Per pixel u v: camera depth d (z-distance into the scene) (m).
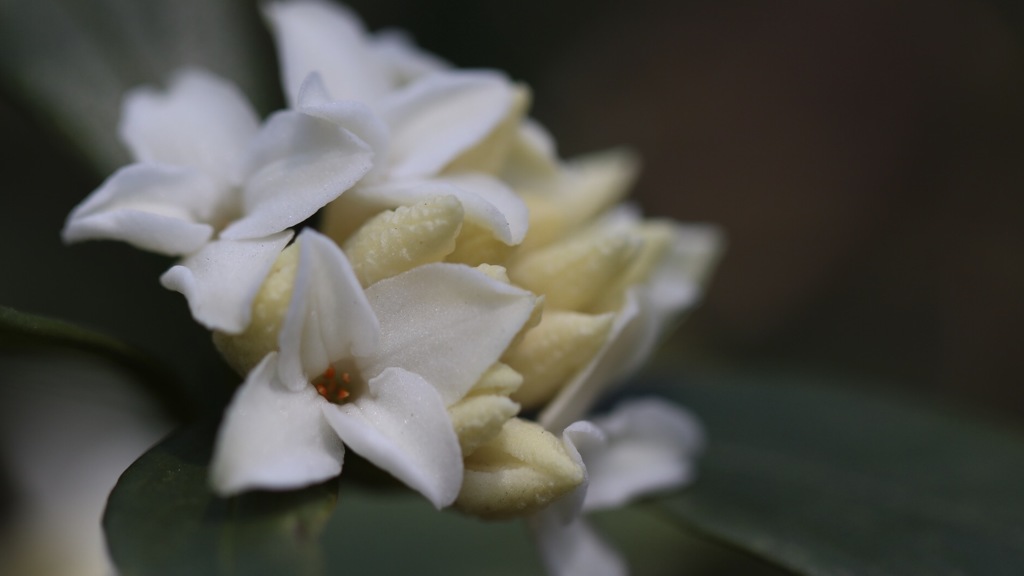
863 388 0.15
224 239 0.11
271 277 0.11
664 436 0.13
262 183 0.12
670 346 0.22
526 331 0.11
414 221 0.11
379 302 0.11
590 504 0.13
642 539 0.17
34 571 0.17
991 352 0.23
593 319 0.12
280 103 0.15
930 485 0.14
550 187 0.13
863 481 0.14
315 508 0.11
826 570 0.13
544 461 0.11
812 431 0.14
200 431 0.11
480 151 0.12
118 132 0.14
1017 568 0.13
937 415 0.14
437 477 0.11
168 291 0.14
